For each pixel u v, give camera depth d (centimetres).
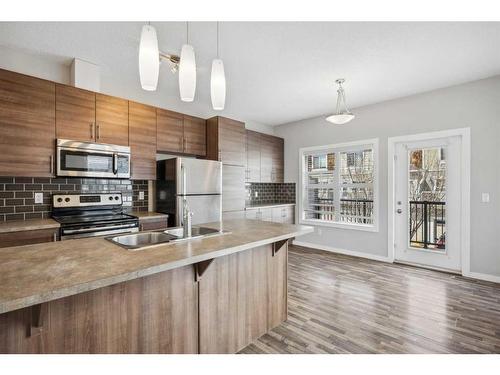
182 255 138
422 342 198
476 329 215
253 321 203
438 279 329
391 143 403
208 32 228
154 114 339
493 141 319
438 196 370
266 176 517
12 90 236
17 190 265
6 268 117
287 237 198
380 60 278
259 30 226
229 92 372
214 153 398
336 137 470
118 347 137
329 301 268
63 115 263
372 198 435
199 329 170
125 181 344
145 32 139
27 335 114
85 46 252
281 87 354
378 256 418
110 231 272
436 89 359
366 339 202
